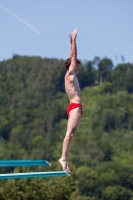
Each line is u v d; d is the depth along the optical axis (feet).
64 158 96.22
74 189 212.64
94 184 625.00
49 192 205.05
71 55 99.14
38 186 204.95
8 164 93.97
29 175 96.63
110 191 613.52
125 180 628.69
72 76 98.63
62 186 208.03
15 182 201.87
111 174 638.53
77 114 96.78
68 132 96.58
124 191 615.98
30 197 201.67
